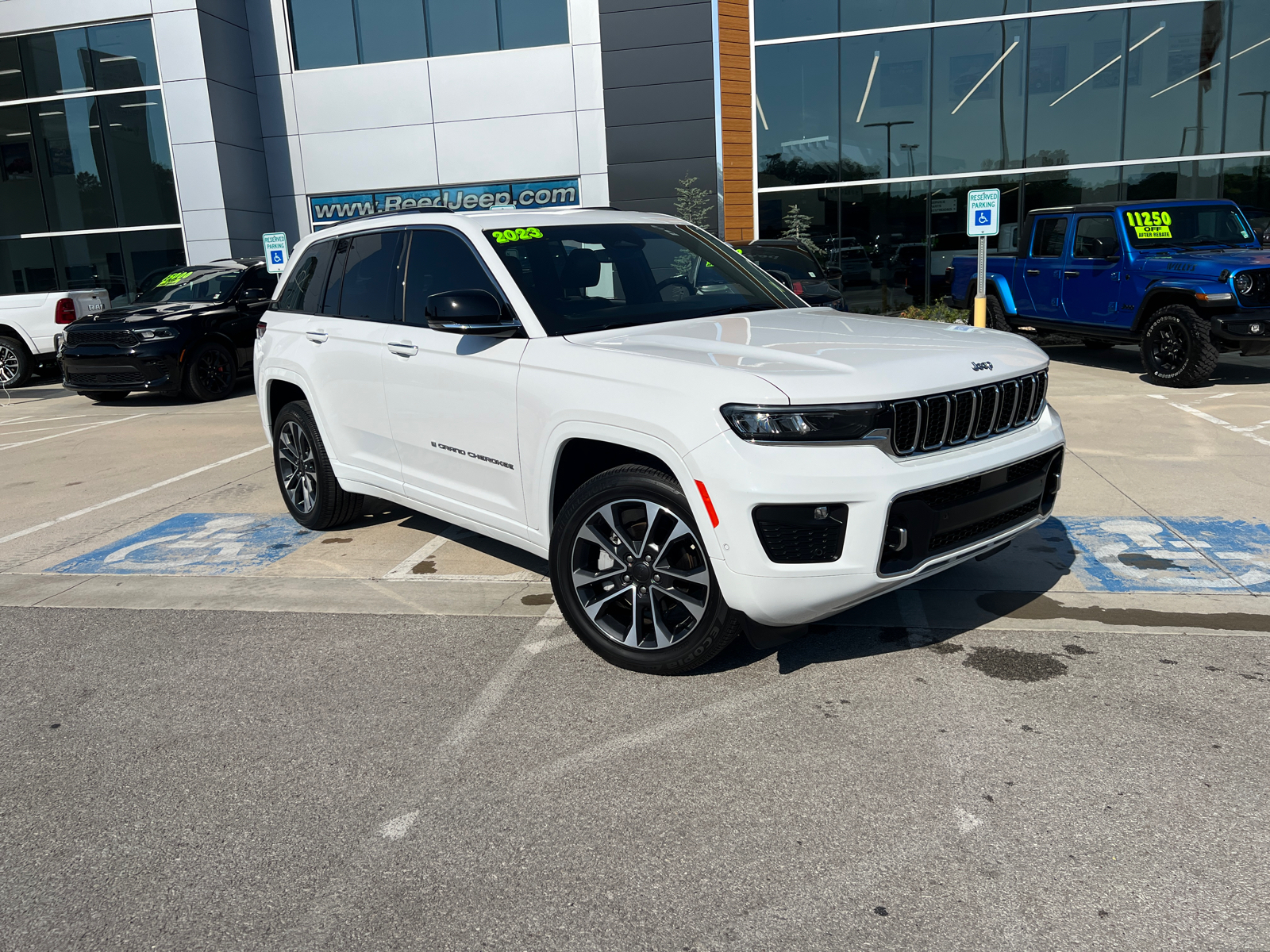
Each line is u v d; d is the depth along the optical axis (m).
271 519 5.91
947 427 3.08
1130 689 3.18
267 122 19.08
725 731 2.99
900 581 3.02
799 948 2.02
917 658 3.47
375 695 3.37
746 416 2.86
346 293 4.84
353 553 5.11
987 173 16.56
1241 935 2.01
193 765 2.93
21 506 6.60
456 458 4.06
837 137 16.92
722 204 17.39
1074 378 10.21
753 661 3.51
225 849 2.49
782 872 2.29
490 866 2.36
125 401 12.33
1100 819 2.45
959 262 12.97
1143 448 6.76
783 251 11.81
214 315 11.62
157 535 5.66
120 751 3.04
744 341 3.40
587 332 3.65
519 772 2.81
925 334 3.61
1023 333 14.02
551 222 4.17
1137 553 4.57
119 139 18.38
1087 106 16.17
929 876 2.25
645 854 2.38
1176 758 2.73
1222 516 5.12
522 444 3.62
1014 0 15.93
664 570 3.23
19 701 3.44
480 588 4.46
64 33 18.16
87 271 19.20
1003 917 2.09
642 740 2.96
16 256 19.47
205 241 18.34
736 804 2.59
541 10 17.56
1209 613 3.82
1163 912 2.09
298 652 3.79
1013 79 16.22
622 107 17.44
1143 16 15.76
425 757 2.92
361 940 2.11
